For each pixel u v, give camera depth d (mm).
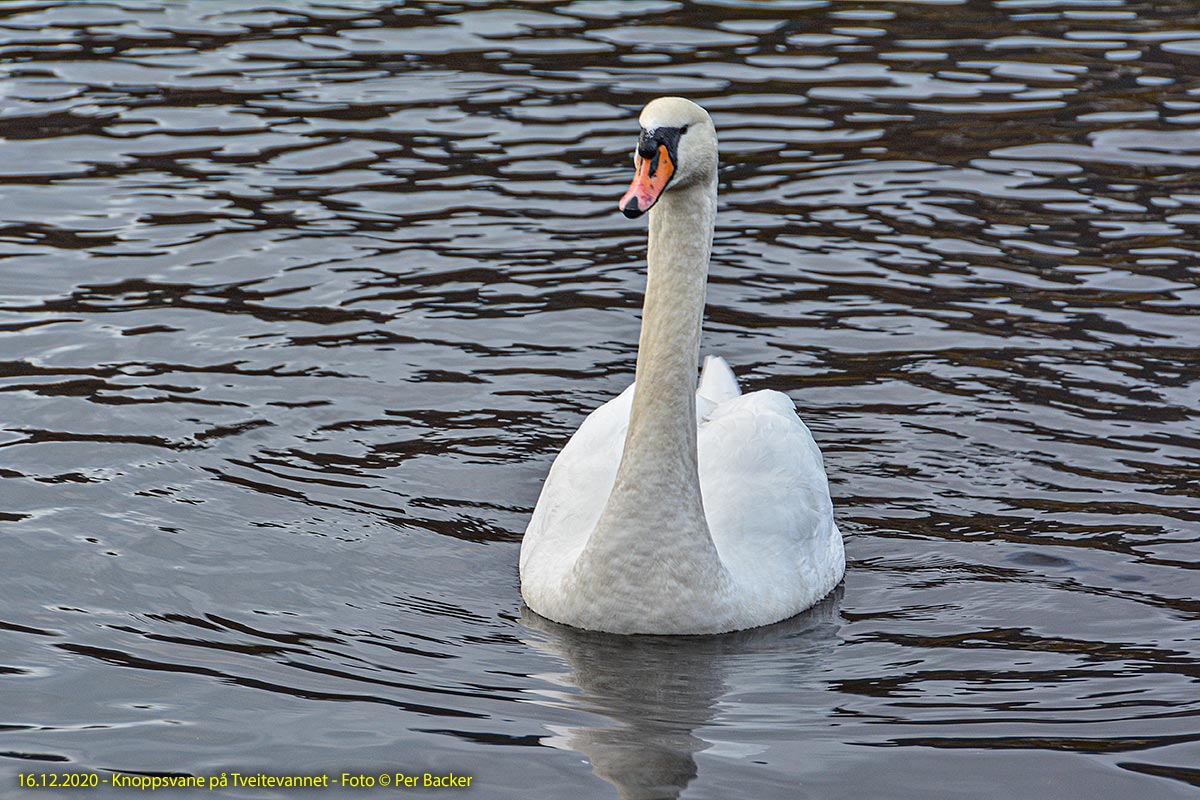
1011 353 15844
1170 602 11633
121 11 27484
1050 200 19766
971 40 26172
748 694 10352
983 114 22781
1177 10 27969
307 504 13031
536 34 26266
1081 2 28453
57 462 13414
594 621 11219
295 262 17938
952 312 16797
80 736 9586
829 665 10812
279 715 9891
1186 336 16094
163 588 11602
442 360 15797
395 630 11164
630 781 9211
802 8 27891
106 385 14898
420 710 10000
